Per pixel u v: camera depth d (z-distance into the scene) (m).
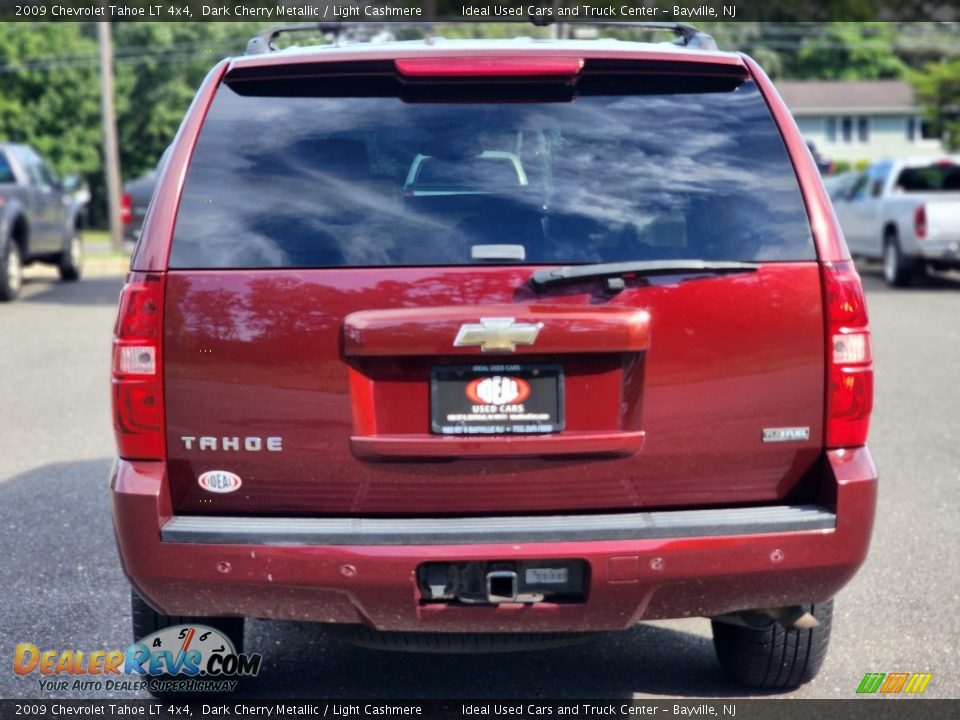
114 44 57.38
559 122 3.96
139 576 3.79
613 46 4.11
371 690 4.75
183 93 57.66
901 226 20.70
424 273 3.76
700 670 4.95
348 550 3.71
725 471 3.86
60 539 6.70
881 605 5.65
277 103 3.97
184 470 3.81
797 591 3.89
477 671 4.95
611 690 4.73
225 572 3.75
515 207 3.85
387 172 3.88
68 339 14.27
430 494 3.80
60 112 55.16
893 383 11.32
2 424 9.65
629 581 3.75
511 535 3.71
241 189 3.85
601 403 3.81
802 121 78.00
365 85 4.00
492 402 3.79
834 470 3.84
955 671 4.88
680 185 3.89
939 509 7.20
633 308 3.78
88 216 62.56
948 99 28.92
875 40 79.38
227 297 3.76
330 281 3.76
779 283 3.83
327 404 3.77
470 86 4.00
